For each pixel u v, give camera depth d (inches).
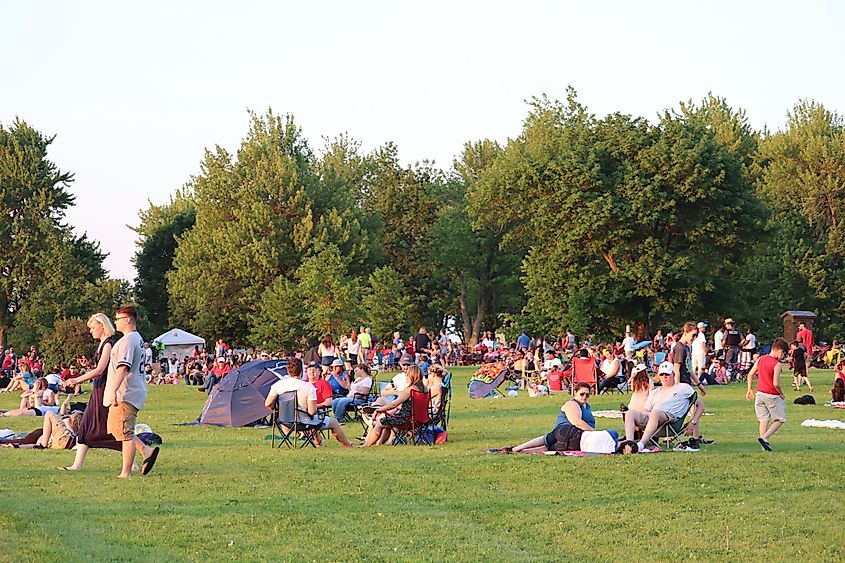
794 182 2977.4
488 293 3206.2
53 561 334.6
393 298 2470.5
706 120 3462.1
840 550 373.4
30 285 2913.4
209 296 2753.4
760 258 2866.6
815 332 2856.8
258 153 2918.3
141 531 387.2
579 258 2206.0
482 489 488.7
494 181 2519.7
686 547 377.1
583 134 2279.8
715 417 877.8
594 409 1004.6
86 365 1679.4
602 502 457.7
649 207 2080.5
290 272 2711.6
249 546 367.9
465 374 1781.5
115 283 2751.0
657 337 1675.7
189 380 1769.2
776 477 516.4
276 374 863.7
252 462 578.2
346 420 877.2
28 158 3019.2
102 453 615.8
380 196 3312.0
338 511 433.7
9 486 481.1
